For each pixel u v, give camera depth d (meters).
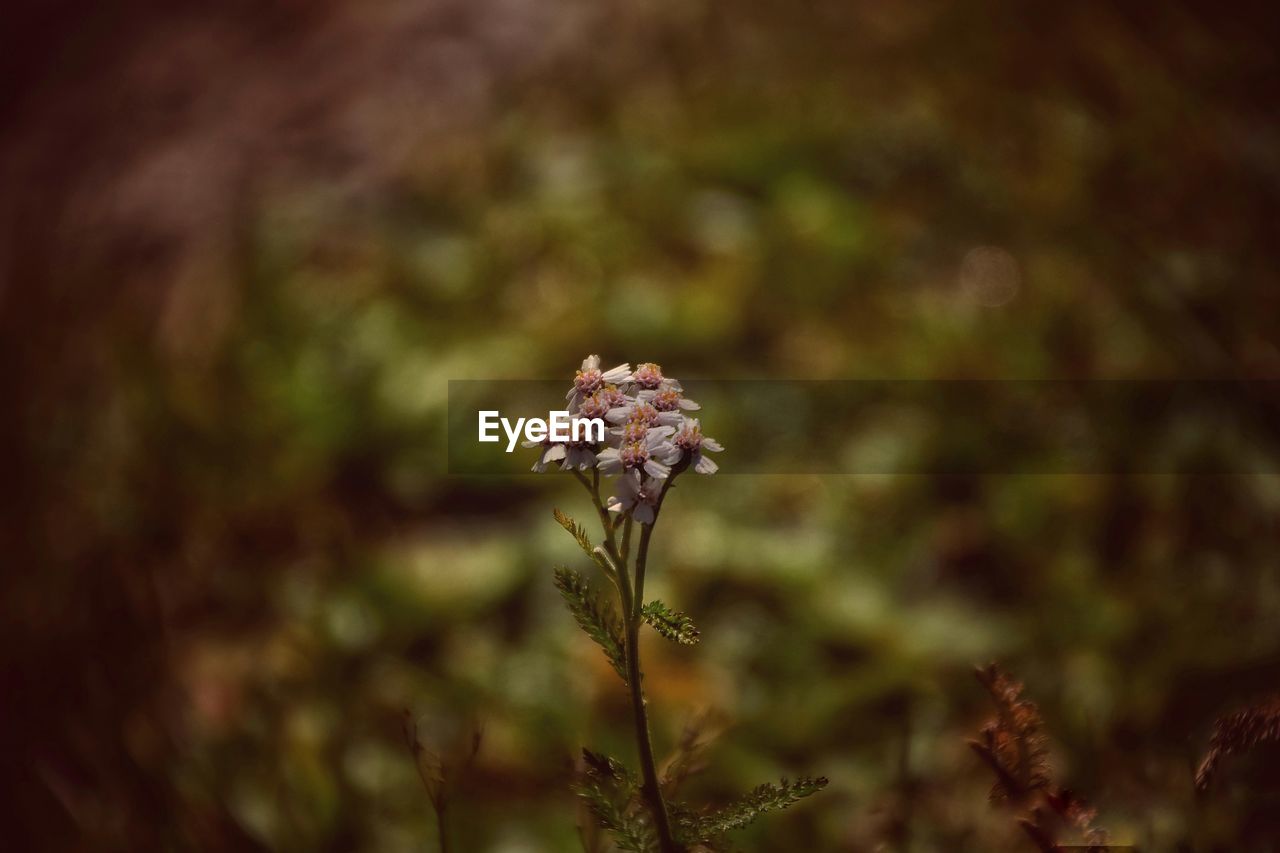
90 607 0.68
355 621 0.71
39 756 0.59
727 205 1.07
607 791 0.42
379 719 0.62
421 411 0.87
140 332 0.96
